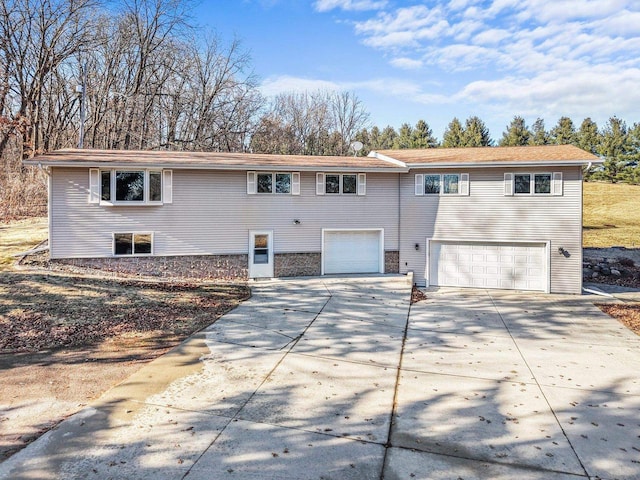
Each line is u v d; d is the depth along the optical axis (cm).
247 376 750
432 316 1267
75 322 973
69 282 1290
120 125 3005
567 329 1154
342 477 465
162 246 1575
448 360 877
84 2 2708
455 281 1758
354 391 704
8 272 1320
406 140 6631
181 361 807
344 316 1205
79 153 1650
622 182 4903
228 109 3478
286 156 1967
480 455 518
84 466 467
